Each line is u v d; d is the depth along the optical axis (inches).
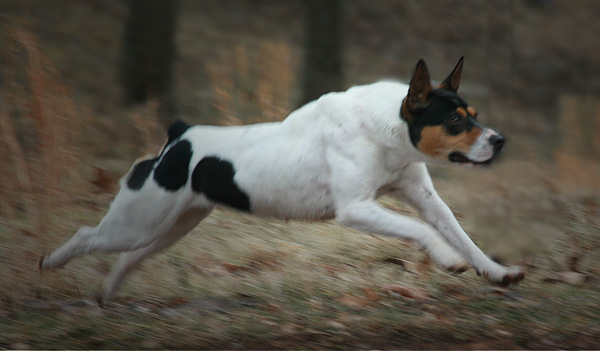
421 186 331.3
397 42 829.2
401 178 329.1
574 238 450.9
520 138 666.8
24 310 331.3
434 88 310.3
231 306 351.9
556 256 423.2
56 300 350.0
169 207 332.8
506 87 802.2
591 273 407.8
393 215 312.7
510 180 527.8
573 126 722.2
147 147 541.0
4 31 420.8
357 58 807.7
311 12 722.8
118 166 514.0
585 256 428.1
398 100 313.4
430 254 305.0
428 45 812.6
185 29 824.9
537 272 405.4
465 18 826.2
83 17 803.4
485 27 828.6
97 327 307.7
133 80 716.0
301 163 323.9
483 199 494.9
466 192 506.6
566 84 836.6
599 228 473.1
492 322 329.1
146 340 297.9
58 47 756.0
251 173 328.8
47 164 359.9
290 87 701.9
